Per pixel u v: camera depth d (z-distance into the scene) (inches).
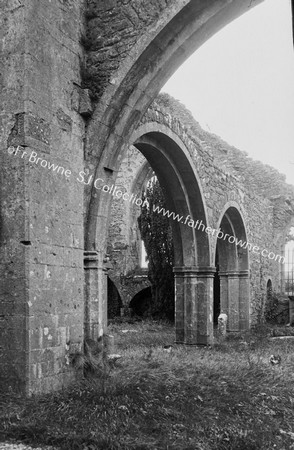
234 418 203.8
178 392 223.5
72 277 250.4
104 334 275.0
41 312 226.1
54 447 176.6
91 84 274.5
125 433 182.5
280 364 343.3
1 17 233.9
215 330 654.5
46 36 243.0
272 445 181.6
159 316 794.2
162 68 279.7
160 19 267.1
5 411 201.2
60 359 236.7
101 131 269.4
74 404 206.4
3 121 229.0
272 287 917.2
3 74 231.1
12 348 219.0
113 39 274.5
